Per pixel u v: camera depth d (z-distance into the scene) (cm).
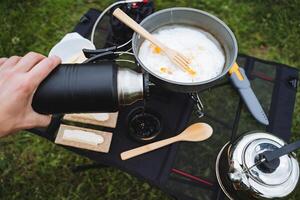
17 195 148
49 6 192
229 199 94
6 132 75
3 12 189
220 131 102
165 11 91
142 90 78
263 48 186
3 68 75
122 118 102
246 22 192
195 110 104
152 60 90
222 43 92
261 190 84
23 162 155
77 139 97
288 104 108
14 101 71
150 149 98
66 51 104
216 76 85
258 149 86
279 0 196
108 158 97
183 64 89
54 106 77
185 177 96
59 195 148
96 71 76
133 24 89
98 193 149
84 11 192
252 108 104
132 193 150
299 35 189
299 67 181
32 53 77
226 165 90
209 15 90
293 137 159
